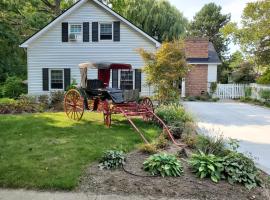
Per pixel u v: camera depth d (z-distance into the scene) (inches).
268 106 783.1
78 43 857.5
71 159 264.8
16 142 323.3
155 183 220.7
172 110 451.2
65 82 861.2
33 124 420.5
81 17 852.0
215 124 495.8
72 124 436.5
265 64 1004.6
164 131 364.2
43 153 282.2
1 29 1014.4
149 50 852.6
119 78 853.2
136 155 285.9
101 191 209.5
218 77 1524.4
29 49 853.8
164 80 577.6
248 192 213.5
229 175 229.5
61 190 210.7
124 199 199.8
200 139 308.3
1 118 469.7
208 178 230.2
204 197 204.7
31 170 237.1
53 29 853.2
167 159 244.2
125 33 852.6
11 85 868.6
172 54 575.8
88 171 239.1
